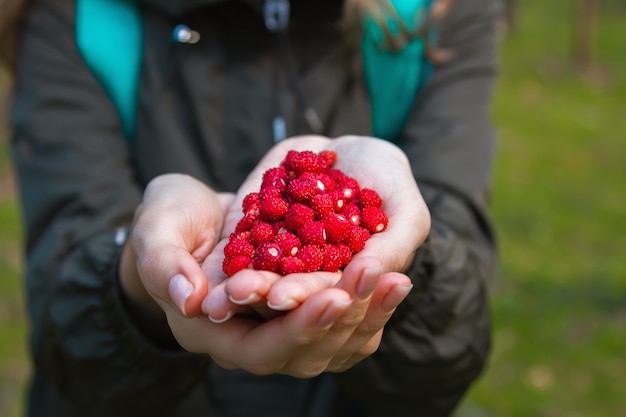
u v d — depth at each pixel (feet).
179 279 1.41
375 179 1.71
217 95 2.04
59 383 1.87
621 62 12.24
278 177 1.71
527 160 7.95
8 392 3.95
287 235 1.56
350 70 2.08
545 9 16.12
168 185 1.65
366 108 2.12
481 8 2.13
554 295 5.13
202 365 1.80
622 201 6.89
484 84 2.10
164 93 2.02
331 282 1.42
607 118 9.62
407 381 1.84
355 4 2.01
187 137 2.03
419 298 1.78
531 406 3.99
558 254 5.82
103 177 1.94
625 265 5.64
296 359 1.46
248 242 1.60
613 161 7.99
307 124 2.05
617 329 4.71
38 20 2.02
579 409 3.99
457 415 3.85
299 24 2.05
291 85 2.06
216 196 1.75
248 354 1.44
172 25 2.02
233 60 2.06
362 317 1.40
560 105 10.11
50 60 2.00
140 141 2.02
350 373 1.83
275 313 1.45
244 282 1.37
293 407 1.98
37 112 1.98
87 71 2.01
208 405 1.98
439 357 1.82
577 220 6.48
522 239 6.07
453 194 1.95
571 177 7.51
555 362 4.39
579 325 4.76
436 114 2.04
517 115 9.59
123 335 1.75
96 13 2.02
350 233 1.57
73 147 1.95
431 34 2.10
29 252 1.97
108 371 1.77
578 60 12.03
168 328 1.78
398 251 1.56
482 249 1.95
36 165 1.95
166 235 1.51
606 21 15.06
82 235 1.87
